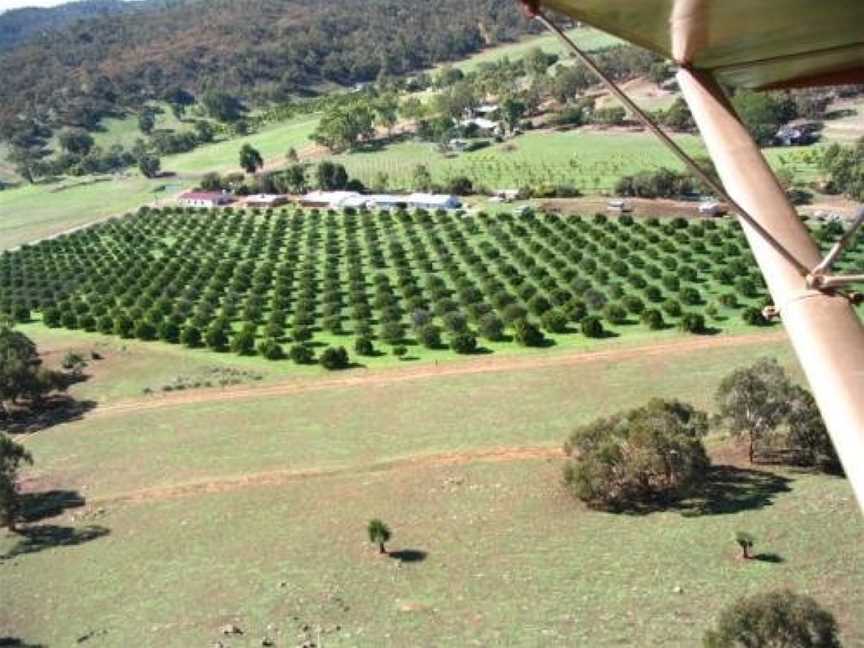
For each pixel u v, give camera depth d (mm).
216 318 94500
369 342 81312
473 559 44875
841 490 48094
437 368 75188
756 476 50906
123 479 59781
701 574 41438
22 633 43000
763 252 7211
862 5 6730
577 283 90812
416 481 54281
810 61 7887
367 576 44312
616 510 48500
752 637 30578
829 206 115500
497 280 96938
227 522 51844
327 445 61312
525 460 55531
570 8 6977
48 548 51250
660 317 79438
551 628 38438
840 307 6730
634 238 107812
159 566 47781
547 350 76875
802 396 52219
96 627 42688
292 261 114812
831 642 30844
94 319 96938
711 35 7297
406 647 38312
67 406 75875
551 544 45594
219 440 64438
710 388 63781
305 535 49156
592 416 61312
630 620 38406
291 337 87938
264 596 43500
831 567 40875
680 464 48906
